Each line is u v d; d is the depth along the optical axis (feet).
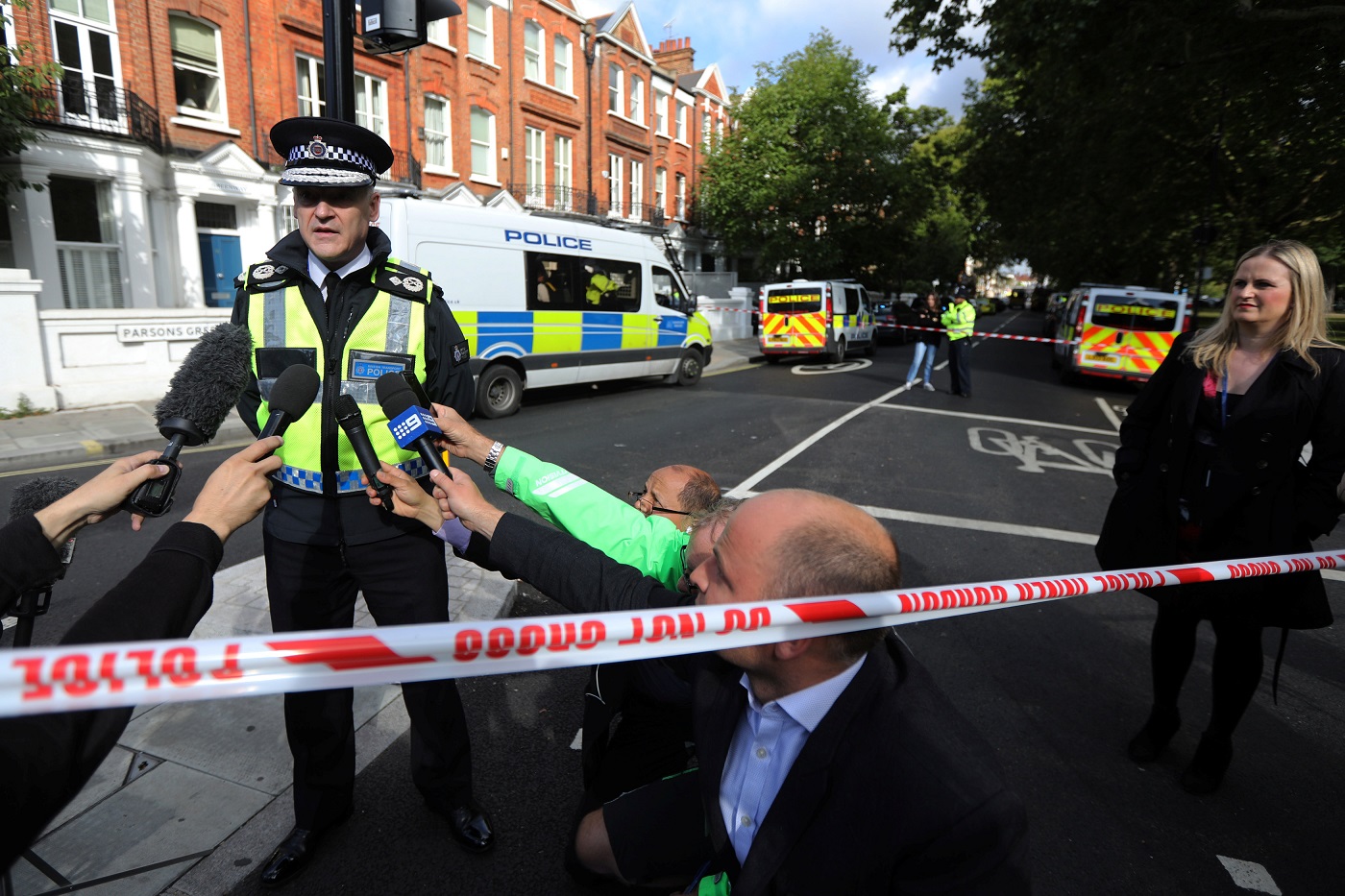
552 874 7.13
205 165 44.60
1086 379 51.29
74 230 40.06
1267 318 7.75
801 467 24.04
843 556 3.59
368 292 6.37
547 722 9.66
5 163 35.65
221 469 3.65
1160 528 8.59
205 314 32.50
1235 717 8.48
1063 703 10.65
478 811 7.51
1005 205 73.10
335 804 7.11
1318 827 8.31
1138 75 36.01
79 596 13.30
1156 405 8.98
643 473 22.74
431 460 5.11
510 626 2.93
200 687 2.38
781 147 79.87
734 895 3.85
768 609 3.30
